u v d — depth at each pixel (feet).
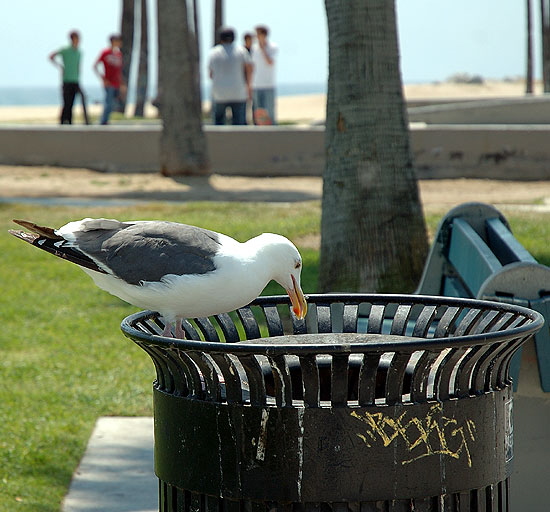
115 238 16.26
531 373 19.74
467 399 13.03
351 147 38.27
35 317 42.34
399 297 17.21
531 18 188.03
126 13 177.27
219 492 13.20
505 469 13.83
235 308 16.14
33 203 67.56
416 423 12.75
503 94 242.58
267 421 12.79
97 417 30.37
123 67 177.99
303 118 164.66
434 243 29.55
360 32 37.83
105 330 40.34
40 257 53.62
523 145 77.66
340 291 38.58
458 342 12.35
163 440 13.94
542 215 57.67
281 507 12.92
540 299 19.27
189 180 78.54
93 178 81.66
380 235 38.19
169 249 15.84
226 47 91.81
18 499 23.88
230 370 12.76
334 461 12.71
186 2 78.95
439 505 13.01
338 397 12.63
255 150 82.74
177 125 79.41
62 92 110.42
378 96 38.06
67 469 26.17
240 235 52.49
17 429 28.78
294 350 12.19
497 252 26.58
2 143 88.69
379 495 12.76
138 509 23.65
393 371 12.57
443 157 78.79
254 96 106.01
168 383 13.83
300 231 53.83
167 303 15.84
